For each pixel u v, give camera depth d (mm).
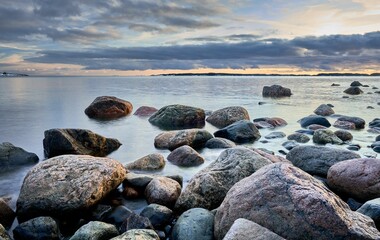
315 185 6395
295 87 70125
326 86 74750
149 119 22625
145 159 11742
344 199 9289
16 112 26922
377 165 8992
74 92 52938
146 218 7195
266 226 5898
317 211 5633
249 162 9328
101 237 6602
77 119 23609
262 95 46219
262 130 19234
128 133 18609
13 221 7867
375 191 8648
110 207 8359
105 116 25141
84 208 8000
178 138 14984
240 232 5535
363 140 16438
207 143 15055
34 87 70500
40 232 6973
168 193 8602
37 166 9008
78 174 8594
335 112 27734
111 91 55875
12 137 17312
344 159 10977
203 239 6625
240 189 6750
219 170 9148
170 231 7363
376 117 24859
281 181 6340
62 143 13250
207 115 25156
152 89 62594
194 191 8531
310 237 5547
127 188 9352
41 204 7895
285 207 5898
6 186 10078
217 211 6914
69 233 7473
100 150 14336
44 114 25906
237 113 21641
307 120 20797
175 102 35906
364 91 54656
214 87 70812
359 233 5406
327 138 15688
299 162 11508
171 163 12203
